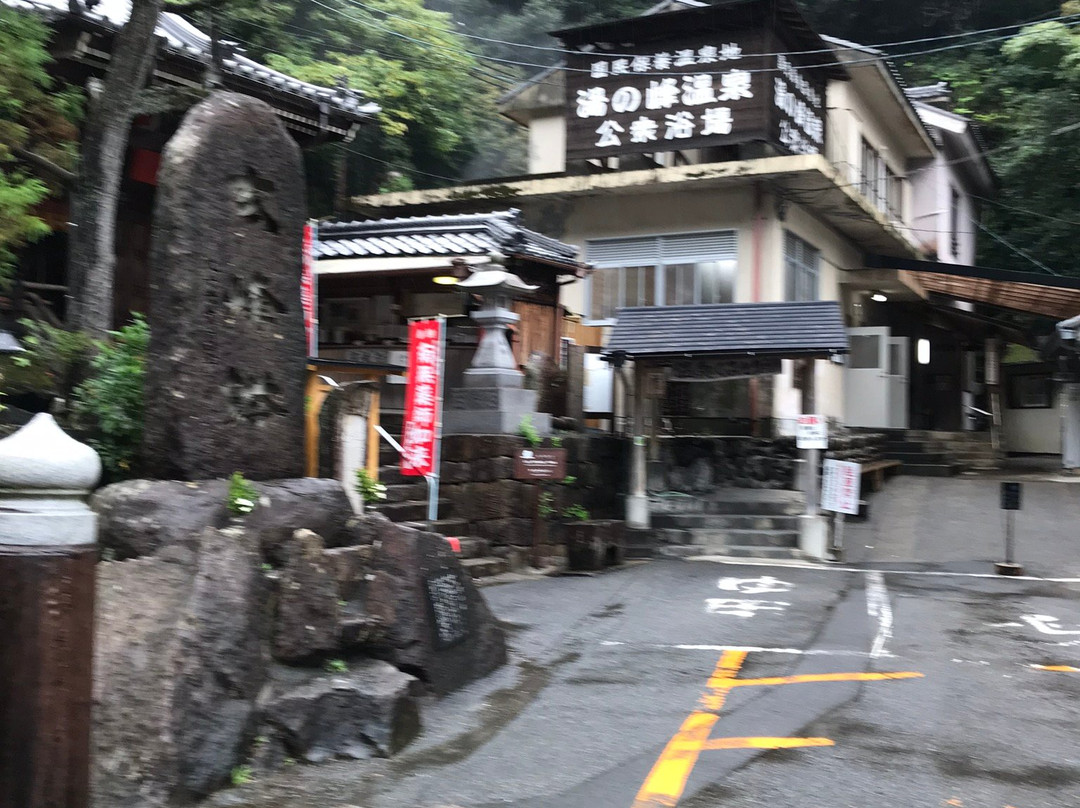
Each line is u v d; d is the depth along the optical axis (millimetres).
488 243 13961
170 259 5953
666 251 17266
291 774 5035
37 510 3574
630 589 10422
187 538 5500
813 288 18203
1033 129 24625
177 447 5906
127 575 5309
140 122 12570
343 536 6324
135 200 13352
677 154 17734
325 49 20812
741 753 5398
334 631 5645
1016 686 6887
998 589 10953
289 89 13109
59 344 8031
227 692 4961
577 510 12641
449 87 22172
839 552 12859
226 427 6121
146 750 4539
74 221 9039
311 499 6176
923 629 8758
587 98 16953
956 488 17344
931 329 24375
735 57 15828
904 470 19203
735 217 16703
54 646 3496
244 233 6281
